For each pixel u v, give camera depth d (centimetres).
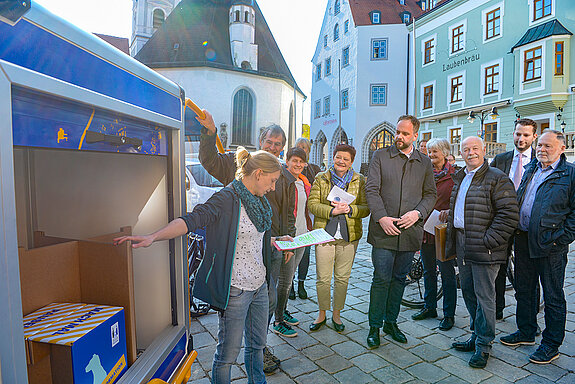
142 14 5034
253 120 3981
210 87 3788
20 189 179
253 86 3941
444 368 295
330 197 340
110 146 147
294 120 4447
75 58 118
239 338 216
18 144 103
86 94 123
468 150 303
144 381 157
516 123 399
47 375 132
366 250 726
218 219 204
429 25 2708
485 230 293
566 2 1869
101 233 196
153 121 169
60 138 119
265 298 231
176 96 195
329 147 3528
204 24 4100
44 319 147
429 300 392
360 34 3072
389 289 343
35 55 103
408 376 283
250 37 4003
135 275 204
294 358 310
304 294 457
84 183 192
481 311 296
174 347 188
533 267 323
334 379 280
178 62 3775
